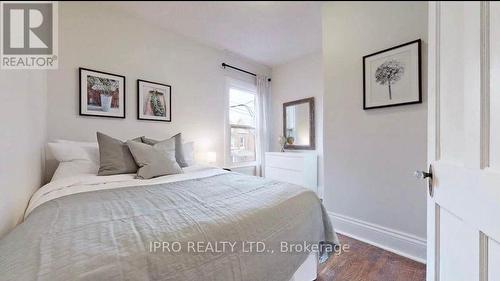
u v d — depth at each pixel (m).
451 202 0.80
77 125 2.27
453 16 0.81
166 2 2.45
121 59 2.57
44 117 1.94
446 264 0.85
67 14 2.23
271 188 1.49
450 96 0.83
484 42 0.64
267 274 1.00
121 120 2.54
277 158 3.69
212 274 0.78
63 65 2.20
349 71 2.21
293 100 4.00
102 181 1.58
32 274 0.53
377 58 2.00
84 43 2.33
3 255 0.65
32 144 1.46
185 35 3.12
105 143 1.86
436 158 0.93
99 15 2.44
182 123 3.09
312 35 3.16
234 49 3.57
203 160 3.09
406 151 1.83
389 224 1.92
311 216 1.37
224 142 3.59
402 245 1.83
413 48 1.79
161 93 2.87
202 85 3.32
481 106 0.65
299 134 3.88
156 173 1.83
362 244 1.99
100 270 0.57
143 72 2.74
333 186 2.32
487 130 0.62
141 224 0.84
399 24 1.88
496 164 0.59
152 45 2.83
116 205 1.08
